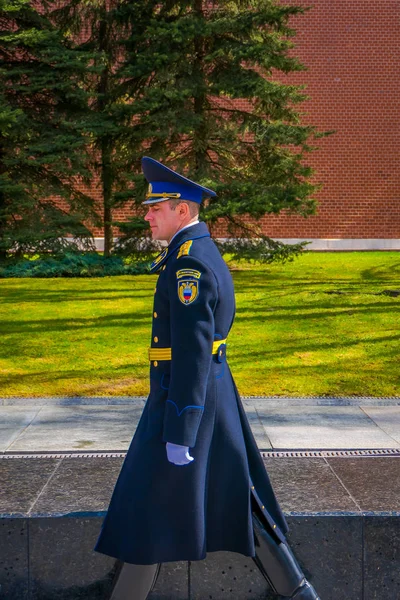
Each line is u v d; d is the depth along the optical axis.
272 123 17.34
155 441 3.02
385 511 3.63
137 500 3.02
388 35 24.33
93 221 18.48
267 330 10.07
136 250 17.94
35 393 7.20
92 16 18.70
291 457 4.64
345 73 24.42
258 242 18.17
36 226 17.39
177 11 17.97
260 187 17.20
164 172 3.09
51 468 4.39
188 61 17.25
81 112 17.75
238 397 3.25
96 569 3.56
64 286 15.27
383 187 24.69
